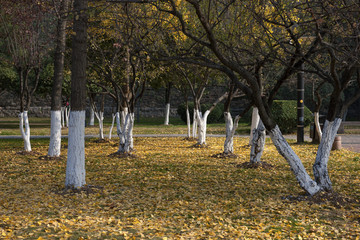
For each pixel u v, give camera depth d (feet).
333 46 26.99
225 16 43.37
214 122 134.82
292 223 24.41
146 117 164.35
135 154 58.49
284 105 92.79
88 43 53.62
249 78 28.43
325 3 26.91
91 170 44.27
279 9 30.78
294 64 34.60
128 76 59.11
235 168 45.32
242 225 24.06
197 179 38.73
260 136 46.37
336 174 41.14
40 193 32.35
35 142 79.25
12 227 22.39
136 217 25.45
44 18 49.98
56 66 51.98
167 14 44.45
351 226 23.71
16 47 55.77
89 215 25.95
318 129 67.21
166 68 60.49
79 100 32.35
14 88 110.32
